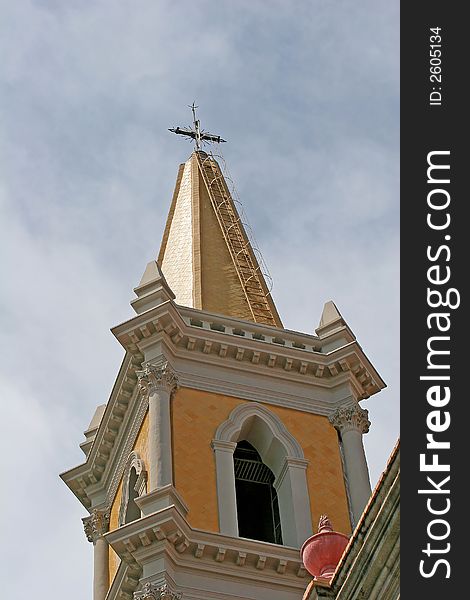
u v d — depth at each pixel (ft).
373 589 75.77
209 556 146.41
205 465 157.58
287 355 169.99
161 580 141.69
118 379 168.76
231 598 144.15
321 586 79.66
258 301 184.55
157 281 171.32
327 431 166.91
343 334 173.78
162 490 148.46
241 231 197.06
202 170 208.33
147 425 161.58
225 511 153.28
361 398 172.86
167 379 162.50
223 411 163.73
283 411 166.81
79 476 176.24
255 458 164.86
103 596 165.78
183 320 168.14
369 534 76.02
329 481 161.58
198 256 189.67
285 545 154.10
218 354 168.04
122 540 144.87
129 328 165.68
